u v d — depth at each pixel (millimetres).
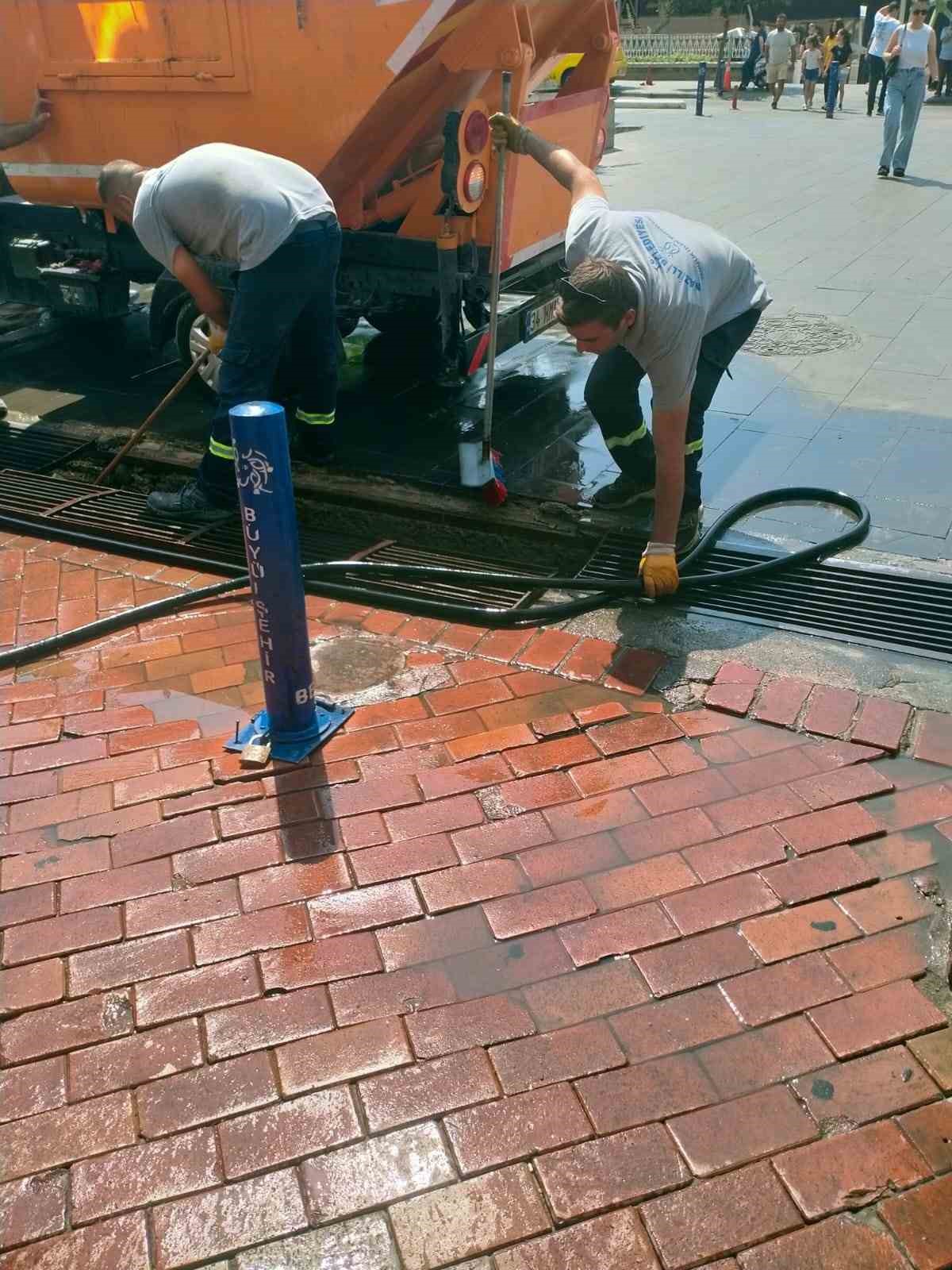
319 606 3924
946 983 2324
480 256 5137
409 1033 2236
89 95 5305
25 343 7246
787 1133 2021
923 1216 1877
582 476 4879
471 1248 1852
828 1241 1846
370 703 3316
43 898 2613
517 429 5449
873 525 4305
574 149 5703
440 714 3256
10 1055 2223
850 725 3133
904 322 6762
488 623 3758
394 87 4582
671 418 3484
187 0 4793
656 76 28922
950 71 21594
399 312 6004
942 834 2732
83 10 5062
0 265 6539
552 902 2553
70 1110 2107
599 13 5430
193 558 4242
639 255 3445
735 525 4367
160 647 3662
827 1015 2254
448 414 5680
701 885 2592
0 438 5582
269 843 2758
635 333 3404
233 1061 2189
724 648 3570
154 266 5977
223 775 2998
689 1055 2178
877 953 2395
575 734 3143
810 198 10883
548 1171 1966
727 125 18359
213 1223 1903
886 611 3762
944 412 5379
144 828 2824
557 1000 2305
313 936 2480
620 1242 1852
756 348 6359
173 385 6371
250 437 2641
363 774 2996
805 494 4539
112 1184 1972
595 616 3805
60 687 3441
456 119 4520
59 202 5906
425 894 2588
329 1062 2182
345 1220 1902
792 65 24438
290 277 4184
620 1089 2109
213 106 4984
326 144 4797
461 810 2854
